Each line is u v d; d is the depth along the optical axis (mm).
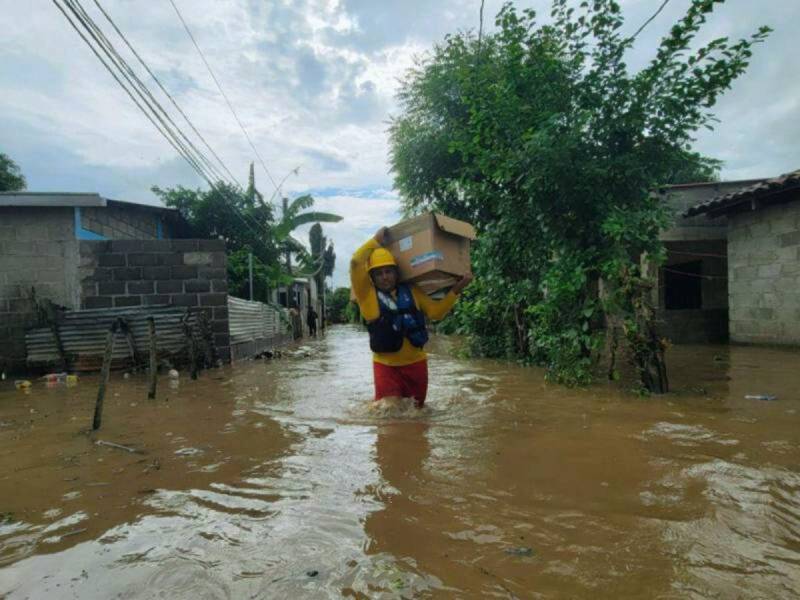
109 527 2268
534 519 2264
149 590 1756
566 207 6066
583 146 5852
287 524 2260
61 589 1772
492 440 3602
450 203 15750
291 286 25297
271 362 10266
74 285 9055
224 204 18422
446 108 16266
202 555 1994
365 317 4773
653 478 2738
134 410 5027
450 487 2678
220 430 4074
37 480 2908
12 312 8914
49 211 9039
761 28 5008
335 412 4777
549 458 3139
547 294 7078
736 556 1914
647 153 5766
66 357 8227
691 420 4023
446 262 4637
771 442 3359
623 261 5469
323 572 1851
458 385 6254
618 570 1831
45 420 4633
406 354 4785
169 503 2531
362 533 2158
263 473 2965
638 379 5977
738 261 10547
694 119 5504
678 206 11734
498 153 6219
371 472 2947
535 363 8117
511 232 6945
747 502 2395
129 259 9125
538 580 1775
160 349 8273
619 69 5738
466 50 15492
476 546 2027
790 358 8094
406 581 1778
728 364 7461
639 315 5352
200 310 9289
